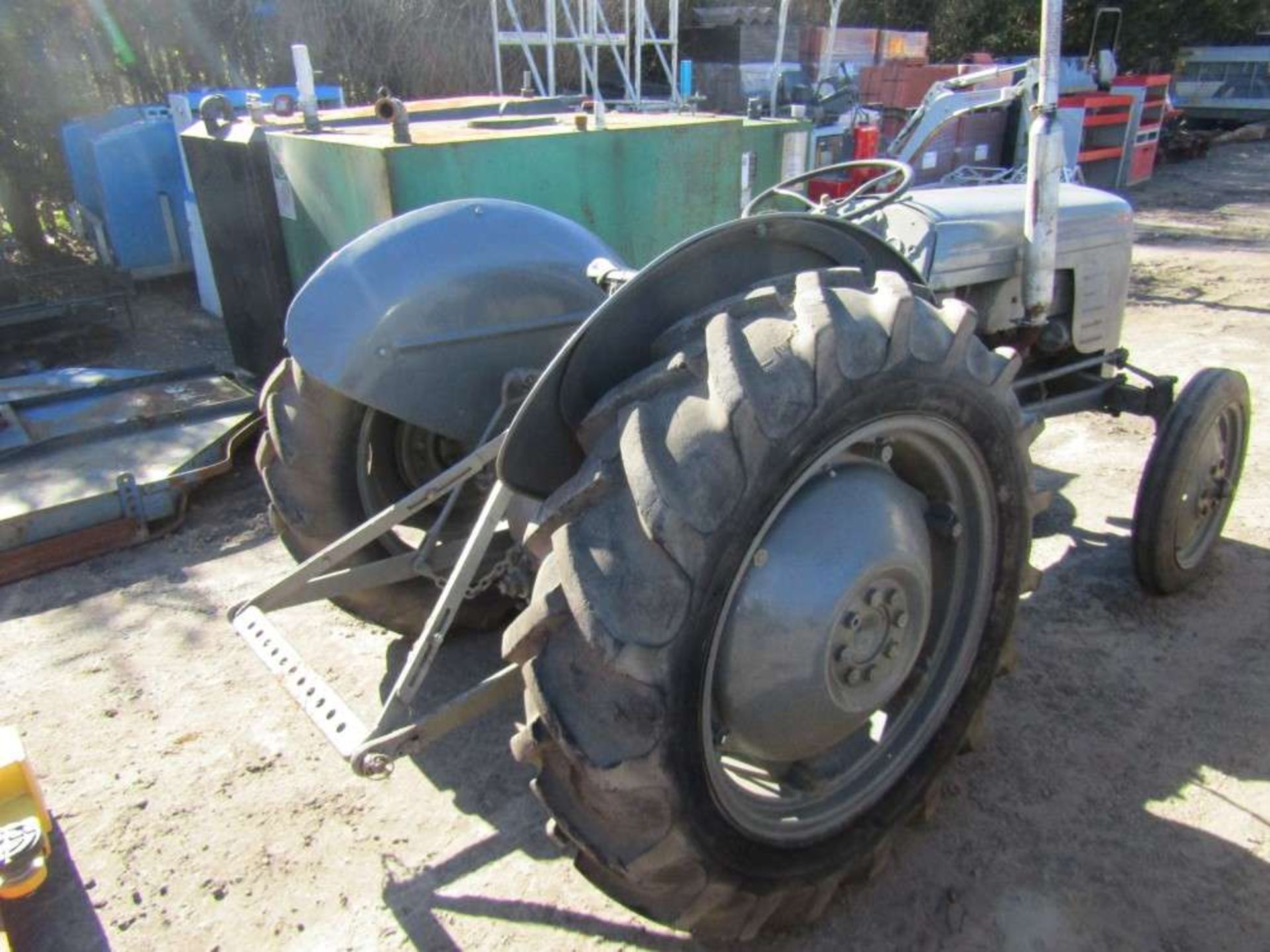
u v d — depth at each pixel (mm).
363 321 2504
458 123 4551
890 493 2072
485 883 2365
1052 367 4152
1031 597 3547
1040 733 2842
